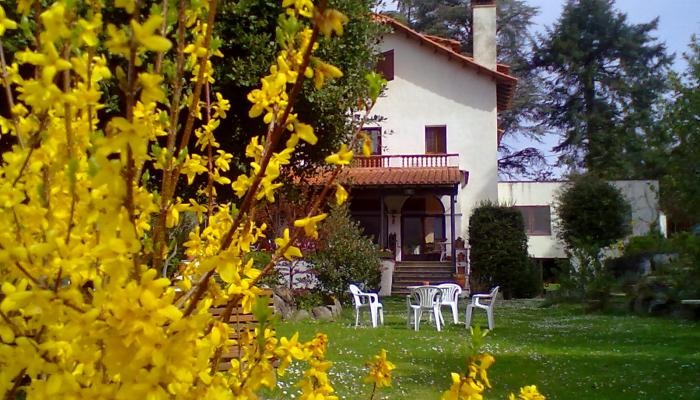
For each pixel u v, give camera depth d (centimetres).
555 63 4081
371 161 2281
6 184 146
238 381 183
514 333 1127
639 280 1628
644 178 2883
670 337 1053
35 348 139
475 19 2456
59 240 135
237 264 171
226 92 752
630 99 3928
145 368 133
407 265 2186
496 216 2078
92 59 148
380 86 194
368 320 1330
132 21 123
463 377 205
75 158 141
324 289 1464
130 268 137
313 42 150
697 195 1385
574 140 3947
